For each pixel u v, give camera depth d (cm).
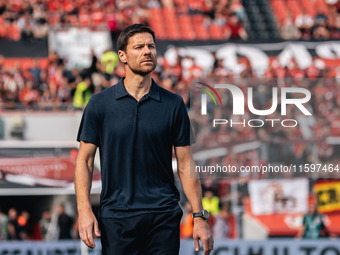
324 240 3212
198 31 5322
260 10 5509
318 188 3275
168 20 5359
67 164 3164
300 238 3262
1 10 5112
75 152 3181
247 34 5322
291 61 4234
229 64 4209
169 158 940
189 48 4222
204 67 4191
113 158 923
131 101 924
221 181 3212
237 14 5441
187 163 953
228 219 3225
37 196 3238
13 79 3950
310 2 5638
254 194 3238
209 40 4247
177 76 4112
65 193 3164
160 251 917
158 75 4069
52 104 3222
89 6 5012
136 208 913
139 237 921
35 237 3238
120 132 916
